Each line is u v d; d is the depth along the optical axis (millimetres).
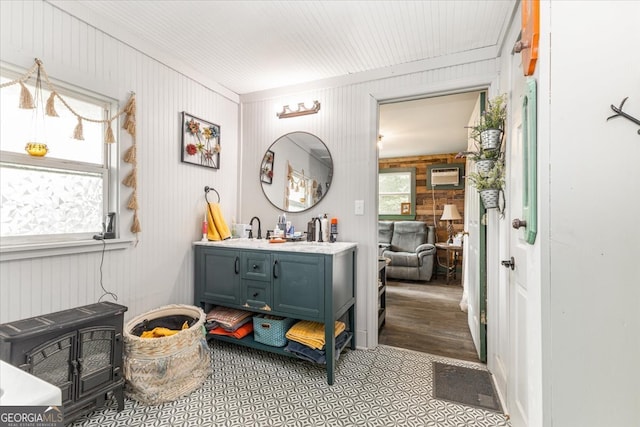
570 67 939
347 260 2295
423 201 5941
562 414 944
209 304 2480
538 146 989
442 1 1658
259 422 1542
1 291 1432
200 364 1906
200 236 2590
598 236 920
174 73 2324
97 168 1869
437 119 3762
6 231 1506
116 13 1787
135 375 1646
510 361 1574
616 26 910
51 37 1595
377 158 2527
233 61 2365
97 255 1823
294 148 2771
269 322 2166
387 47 2143
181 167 2402
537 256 1025
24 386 589
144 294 2105
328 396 1779
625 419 897
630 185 901
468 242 3172
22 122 1555
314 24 1879
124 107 1961
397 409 1668
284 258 2094
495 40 2045
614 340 908
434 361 2244
